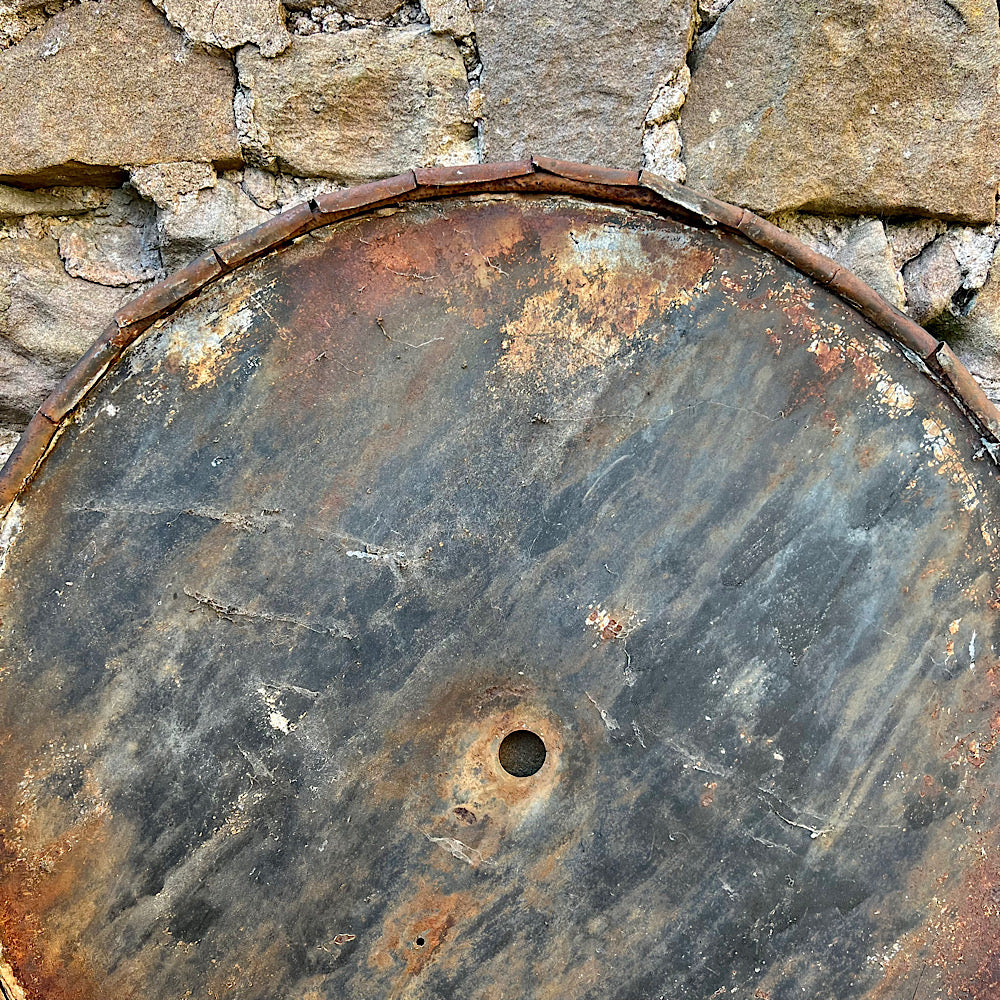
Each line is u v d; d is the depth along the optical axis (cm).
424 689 123
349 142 152
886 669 122
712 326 123
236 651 121
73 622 120
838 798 122
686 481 123
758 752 122
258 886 121
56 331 152
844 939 121
